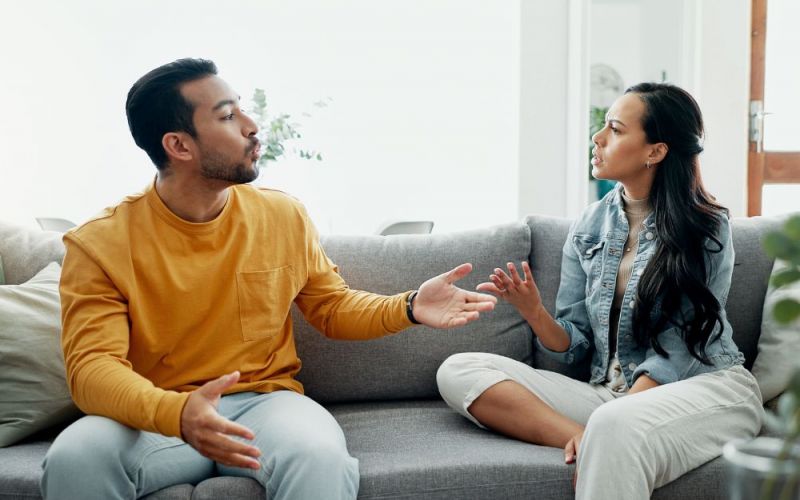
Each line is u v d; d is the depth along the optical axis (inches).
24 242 86.0
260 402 68.4
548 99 151.9
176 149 67.3
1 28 157.5
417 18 163.9
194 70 67.9
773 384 77.2
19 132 160.1
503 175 164.2
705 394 67.9
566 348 79.6
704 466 64.8
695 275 72.9
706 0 153.3
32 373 71.6
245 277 69.9
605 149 78.3
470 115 166.1
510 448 68.2
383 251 86.5
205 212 69.6
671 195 75.4
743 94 155.2
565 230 88.6
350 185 166.6
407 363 84.0
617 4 152.1
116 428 58.7
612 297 77.5
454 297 69.4
